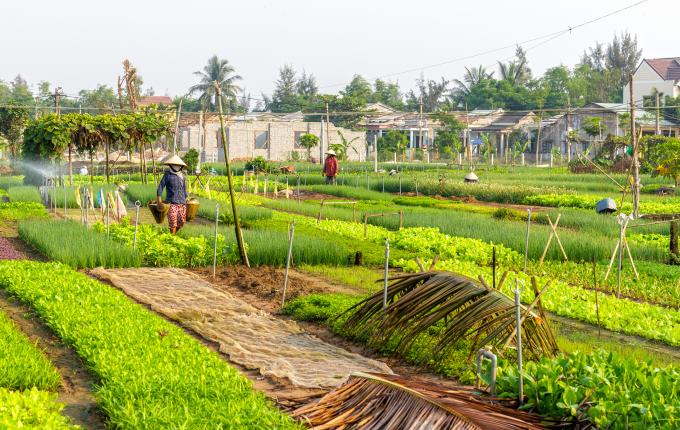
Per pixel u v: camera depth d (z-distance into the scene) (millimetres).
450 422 8445
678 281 19578
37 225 25141
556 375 9312
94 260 20297
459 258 23156
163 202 23953
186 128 82250
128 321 13109
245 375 11648
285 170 62656
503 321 11719
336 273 20500
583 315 15961
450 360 12125
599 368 9125
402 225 29328
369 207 37844
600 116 85750
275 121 88188
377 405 9109
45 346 12531
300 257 21922
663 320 15633
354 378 9672
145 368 10438
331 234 26703
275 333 14109
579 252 23578
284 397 10477
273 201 39500
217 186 48938
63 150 40688
